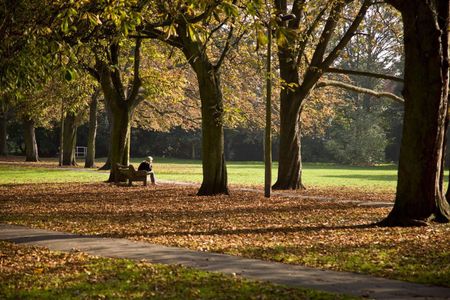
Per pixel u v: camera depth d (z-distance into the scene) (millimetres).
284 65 28859
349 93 75688
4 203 20984
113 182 32375
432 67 15062
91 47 17625
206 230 14523
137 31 22562
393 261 10297
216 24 27969
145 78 32188
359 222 16344
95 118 51250
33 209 19062
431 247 11742
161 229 14633
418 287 8359
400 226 15258
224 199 23312
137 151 87688
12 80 12250
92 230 14336
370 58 73000
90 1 12078
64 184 31000
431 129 15258
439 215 15664
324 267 9812
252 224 15750
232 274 9102
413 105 15328
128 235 13492
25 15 12469
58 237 13055
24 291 8023
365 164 73562
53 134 80438
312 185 33656
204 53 24656
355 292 8031
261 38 7898
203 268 9625
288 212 18844
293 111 29094
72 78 11297
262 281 8656
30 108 44562
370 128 74000
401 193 15625
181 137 86562
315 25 27312
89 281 8602
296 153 29422
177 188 28922
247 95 45781
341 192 27922
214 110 25016
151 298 7633
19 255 10727
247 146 88875
